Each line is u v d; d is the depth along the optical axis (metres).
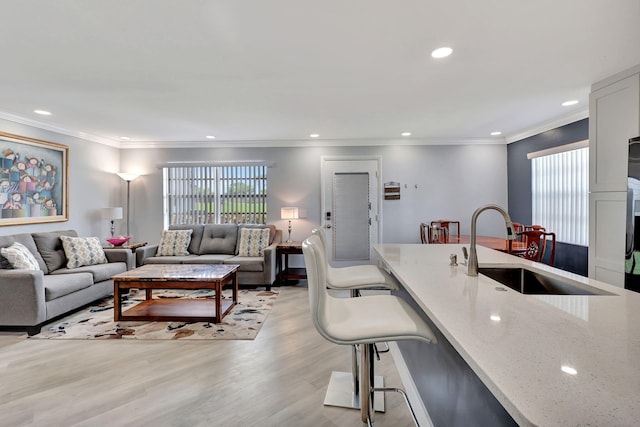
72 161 4.62
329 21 1.89
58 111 3.64
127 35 2.02
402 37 2.07
